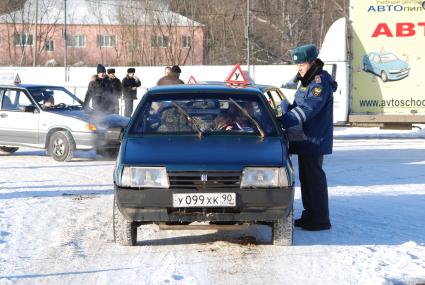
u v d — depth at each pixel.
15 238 8.66
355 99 19.98
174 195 7.60
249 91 9.13
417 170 15.55
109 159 17.61
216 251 8.02
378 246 8.29
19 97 17.70
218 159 7.77
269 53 52.03
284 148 8.16
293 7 52.81
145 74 32.81
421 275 7.02
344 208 10.80
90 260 7.62
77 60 59.81
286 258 7.69
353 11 19.77
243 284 6.70
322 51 20.52
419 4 19.34
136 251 8.02
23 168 15.71
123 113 27.33
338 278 6.91
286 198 7.68
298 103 8.74
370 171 15.41
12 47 57.44
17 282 6.76
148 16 51.59
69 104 19.69
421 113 19.67
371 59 19.78
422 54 19.52
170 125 8.65
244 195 7.62
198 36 52.12
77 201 11.29
